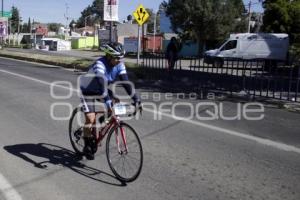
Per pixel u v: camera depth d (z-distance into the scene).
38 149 6.95
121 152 5.54
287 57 32.88
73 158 6.46
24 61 29.59
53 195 5.03
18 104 11.20
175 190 5.20
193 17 43.94
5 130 8.27
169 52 19.64
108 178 5.61
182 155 6.63
